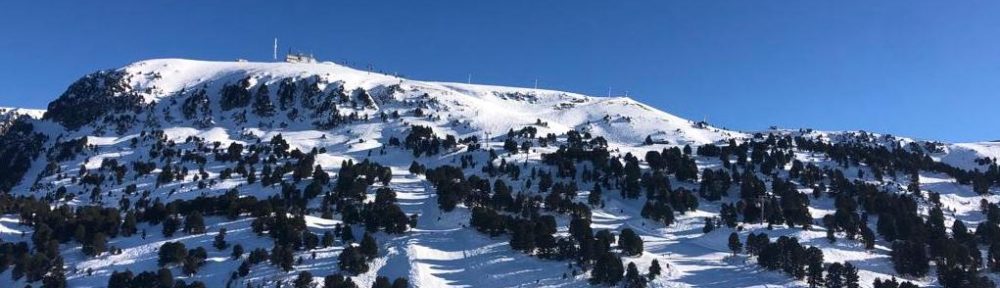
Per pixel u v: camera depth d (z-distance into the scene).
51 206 184.62
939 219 156.00
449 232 147.88
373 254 129.88
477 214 145.75
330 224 153.62
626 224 159.38
